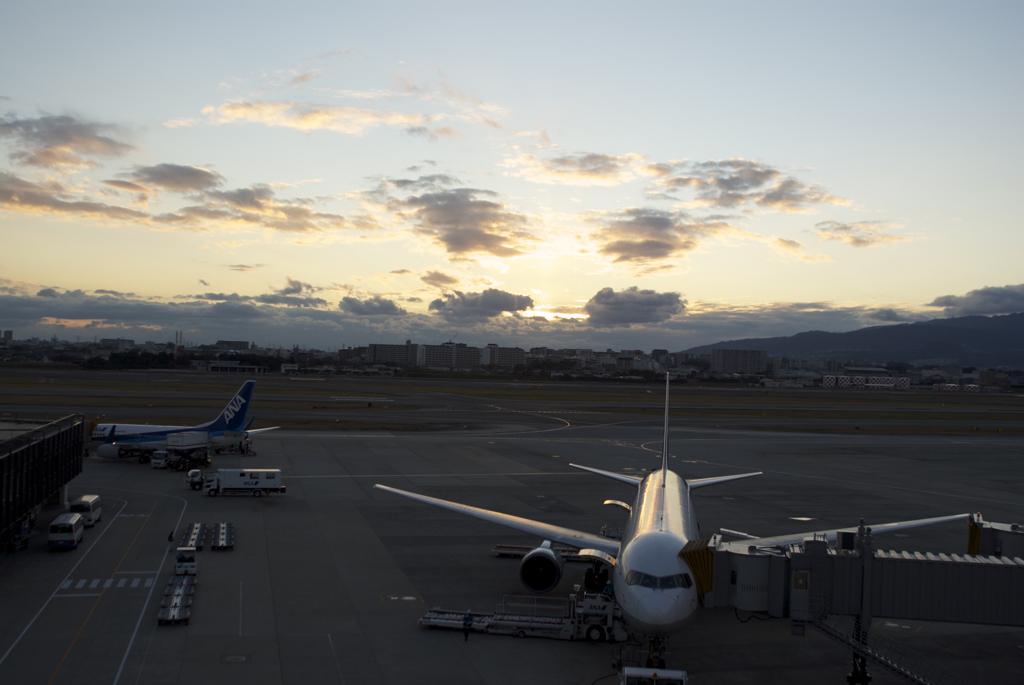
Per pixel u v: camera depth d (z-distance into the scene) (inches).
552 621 1108.5
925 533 1898.4
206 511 1884.8
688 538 1006.4
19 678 883.4
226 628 1075.9
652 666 927.0
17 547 1470.2
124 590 1240.2
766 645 1091.9
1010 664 1043.3
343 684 898.7
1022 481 2778.1
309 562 1451.8
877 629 1190.3
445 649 1031.0
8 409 3954.2
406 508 2005.4
